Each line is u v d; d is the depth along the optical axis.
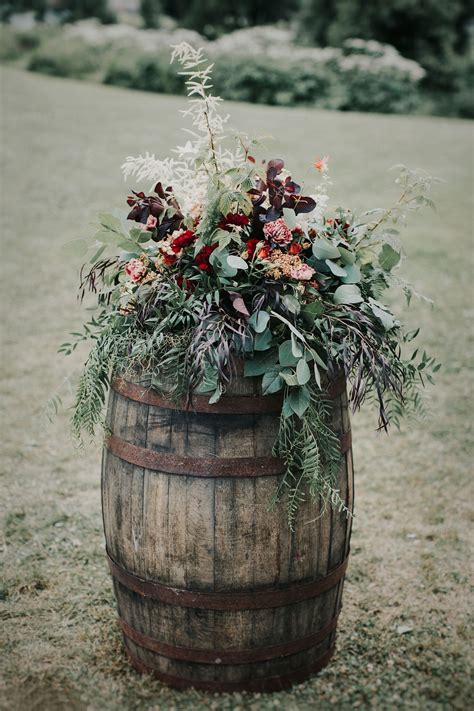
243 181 2.98
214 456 2.96
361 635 3.80
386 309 3.16
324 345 2.96
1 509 4.81
